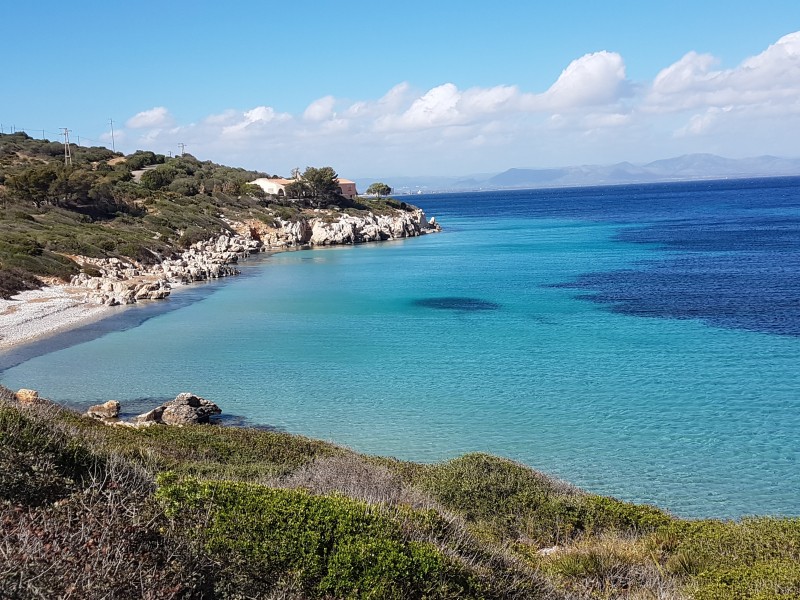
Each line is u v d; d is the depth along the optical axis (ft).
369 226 419.54
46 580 18.45
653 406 93.15
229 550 25.57
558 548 41.60
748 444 78.48
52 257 216.95
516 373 111.96
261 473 50.60
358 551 26.07
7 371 116.98
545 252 316.19
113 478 27.27
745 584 31.07
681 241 339.16
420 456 76.89
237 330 152.97
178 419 86.99
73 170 338.75
